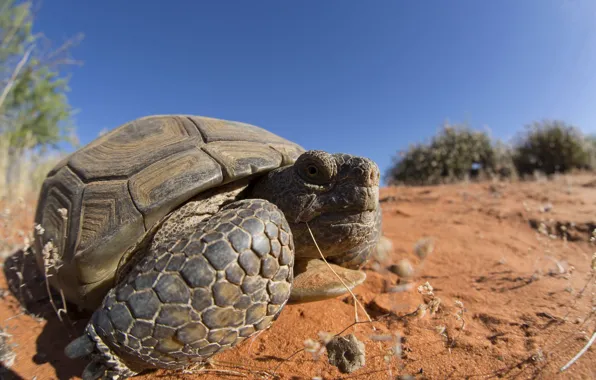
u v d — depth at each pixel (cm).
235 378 8
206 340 7
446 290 12
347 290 10
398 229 21
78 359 9
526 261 15
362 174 10
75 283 9
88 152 12
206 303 7
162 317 7
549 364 8
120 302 7
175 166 10
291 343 9
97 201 10
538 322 10
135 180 10
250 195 12
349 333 9
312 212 10
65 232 10
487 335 9
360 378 8
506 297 11
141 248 9
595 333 8
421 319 10
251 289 7
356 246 11
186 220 10
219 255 7
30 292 13
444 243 17
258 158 11
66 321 11
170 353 7
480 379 8
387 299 11
